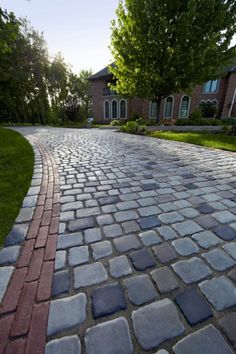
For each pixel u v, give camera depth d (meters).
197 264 1.75
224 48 13.09
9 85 25.52
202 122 17.33
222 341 1.16
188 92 14.72
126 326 1.25
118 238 2.12
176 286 1.54
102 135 11.48
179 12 12.51
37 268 1.70
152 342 1.16
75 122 32.25
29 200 2.96
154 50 12.76
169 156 5.86
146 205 2.86
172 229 2.28
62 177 4.03
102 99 26.28
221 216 2.56
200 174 4.22
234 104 21.61
